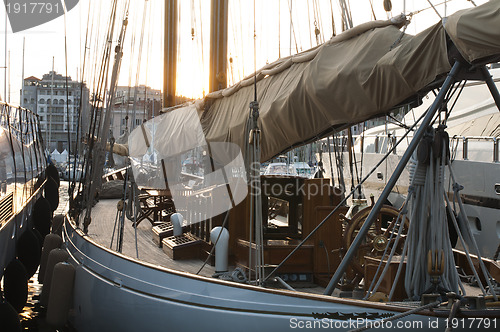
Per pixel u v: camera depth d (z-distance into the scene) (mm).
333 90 4707
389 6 5035
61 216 13617
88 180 9648
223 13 11234
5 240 9781
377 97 4457
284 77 5754
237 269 5703
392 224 5992
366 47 4621
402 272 5336
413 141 4391
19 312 9234
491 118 13312
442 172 4816
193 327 5176
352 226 5883
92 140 9516
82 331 7555
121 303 6117
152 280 5730
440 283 4809
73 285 8008
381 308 4438
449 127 14219
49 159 19812
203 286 5203
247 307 4852
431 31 4105
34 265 11312
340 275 4613
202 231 7816
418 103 4562
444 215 4840
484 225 11609
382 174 15430
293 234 7062
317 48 5418
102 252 6961
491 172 11438
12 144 11273
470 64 4039
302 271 6508
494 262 6047
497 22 3590
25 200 13289
